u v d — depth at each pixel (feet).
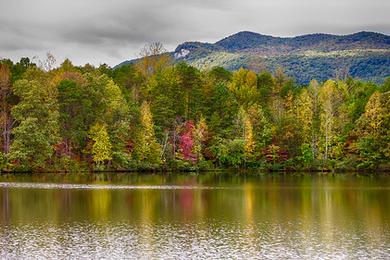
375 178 339.36
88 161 386.73
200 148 417.49
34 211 186.70
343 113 426.10
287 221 170.50
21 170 354.54
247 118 422.82
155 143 402.31
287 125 420.77
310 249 133.08
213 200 220.02
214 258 123.95
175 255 126.41
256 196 234.38
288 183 302.25
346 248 134.21
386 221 170.30
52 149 355.77
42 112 354.74
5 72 387.14
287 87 521.65
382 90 435.12
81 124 383.65
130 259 122.72
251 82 534.78
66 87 380.58
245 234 149.89
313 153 414.62
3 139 369.50
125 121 392.06
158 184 291.58
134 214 182.09
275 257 125.29
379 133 378.94
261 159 423.23
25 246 133.80
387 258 124.98
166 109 424.87
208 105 452.76
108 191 249.96
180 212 187.21
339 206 202.80
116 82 493.36
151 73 557.74
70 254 126.52
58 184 282.36
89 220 169.99
